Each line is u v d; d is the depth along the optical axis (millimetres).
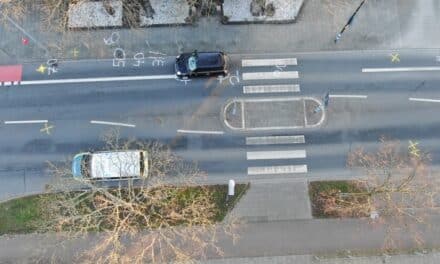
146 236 39969
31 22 45500
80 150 43406
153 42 45469
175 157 43062
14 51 45250
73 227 39344
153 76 44875
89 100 44469
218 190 42312
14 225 41562
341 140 43594
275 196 42281
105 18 45500
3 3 44156
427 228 41500
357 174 42750
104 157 40750
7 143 43594
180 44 45438
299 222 41625
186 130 43844
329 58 45188
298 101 44312
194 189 42188
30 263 40812
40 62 45094
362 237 41250
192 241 40906
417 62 45188
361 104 44281
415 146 43500
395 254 40750
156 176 41969
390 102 44406
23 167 43094
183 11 45688
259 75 44844
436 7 46188
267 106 44250
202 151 43375
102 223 41125
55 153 43375
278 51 45281
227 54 45156
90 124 44000
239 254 40938
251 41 45500
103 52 45281
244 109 44188
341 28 45781
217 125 43906
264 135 43656
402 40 45625
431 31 45875
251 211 41906
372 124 43938
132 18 45438
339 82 44719
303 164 43062
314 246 41094
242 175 42812
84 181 36781
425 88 44656
